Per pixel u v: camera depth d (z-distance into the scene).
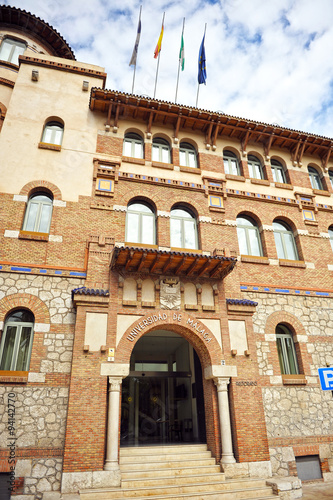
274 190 17.89
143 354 17.22
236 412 12.39
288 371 14.55
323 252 17.27
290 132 18.47
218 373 12.70
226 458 11.79
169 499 9.98
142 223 15.35
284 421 13.25
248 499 10.34
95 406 11.18
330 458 13.29
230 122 17.86
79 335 11.86
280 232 17.42
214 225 15.84
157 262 12.92
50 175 14.65
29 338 12.26
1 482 10.29
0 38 18.95
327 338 15.31
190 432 15.81
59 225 13.84
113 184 15.24
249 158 18.86
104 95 16.12
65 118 16.09
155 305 13.05
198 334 13.09
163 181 15.95
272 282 15.56
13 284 12.49
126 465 11.34
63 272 13.10
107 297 12.54
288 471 12.52
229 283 14.49
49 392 11.37
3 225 13.23
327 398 14.20
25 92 16.05
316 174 19.83
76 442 10.65
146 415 15.98
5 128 14.95
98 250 13.55
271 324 14.73
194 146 17.97
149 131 17.06
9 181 14.01
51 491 10.25
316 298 15.95
